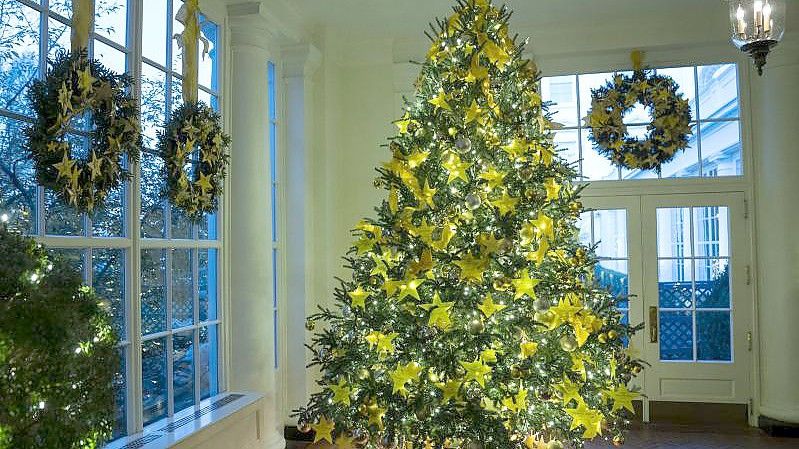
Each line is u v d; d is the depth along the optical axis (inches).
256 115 171.0
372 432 126.0
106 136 110.0
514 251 124.2
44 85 97.4
